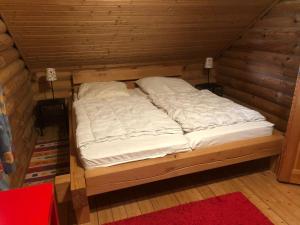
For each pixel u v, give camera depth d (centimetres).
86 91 327
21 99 282
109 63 373
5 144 152
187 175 249
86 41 307
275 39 304
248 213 199
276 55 303
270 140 234
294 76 278
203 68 438
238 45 379
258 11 316
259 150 233
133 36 317
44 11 244
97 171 187
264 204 211
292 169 230
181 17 297
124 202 213
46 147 312
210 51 405
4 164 156
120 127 219
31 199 115
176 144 208
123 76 379
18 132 247
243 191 227
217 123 231
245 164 268
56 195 182
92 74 364
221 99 298
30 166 269
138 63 391
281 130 304
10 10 234
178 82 366
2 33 250
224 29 345
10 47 279
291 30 279
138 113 253
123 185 193
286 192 226
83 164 191
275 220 193
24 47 297
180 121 235
